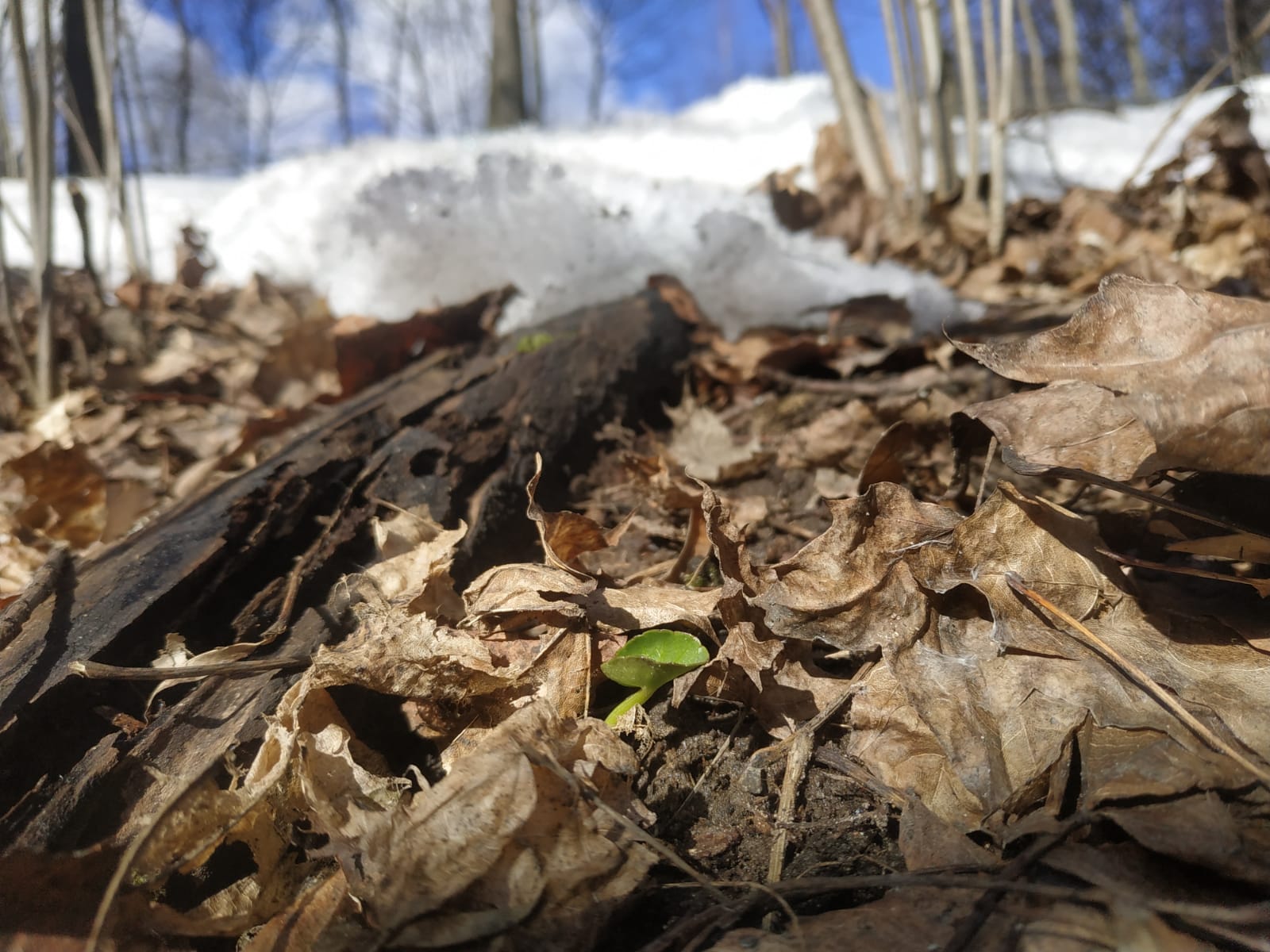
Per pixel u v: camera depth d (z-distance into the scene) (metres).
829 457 0.32
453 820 0.17
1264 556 0.20
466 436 0.31
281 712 0.20
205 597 0.24
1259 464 0.19
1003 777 0.18
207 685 0.21
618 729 0.21
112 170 0.50
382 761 0.20
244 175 0.83
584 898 0.16
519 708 0.21
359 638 0.21
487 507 0.29
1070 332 0.21
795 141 0.76
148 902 0.17
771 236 0.45
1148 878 0.15
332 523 0.26
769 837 0.19
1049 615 0.20
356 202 0.48
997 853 0.17
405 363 0.41
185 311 0.50
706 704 0.22
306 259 0.53
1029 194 0.61
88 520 0.31
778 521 0.29
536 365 0.35
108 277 0.54
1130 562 0.20
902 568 0.21
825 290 0.41
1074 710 0.19
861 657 0.22
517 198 0.44
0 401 0.41
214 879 0.18
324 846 0.18
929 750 0.19
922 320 0.40
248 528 0.26
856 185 0.56
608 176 0.56
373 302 0.45
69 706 0.20
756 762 0.20
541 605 0.22
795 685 0.21
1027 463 0.19
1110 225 0.52
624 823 0.17
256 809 0.18
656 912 0.17
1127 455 0.20
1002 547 0.21
